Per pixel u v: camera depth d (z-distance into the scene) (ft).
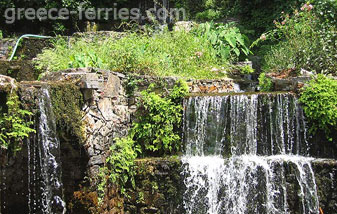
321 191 16.39
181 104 19.84
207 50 26.43
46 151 14.30
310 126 18.37
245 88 24.39
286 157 17.83
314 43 22.35
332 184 16.33
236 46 29.58
